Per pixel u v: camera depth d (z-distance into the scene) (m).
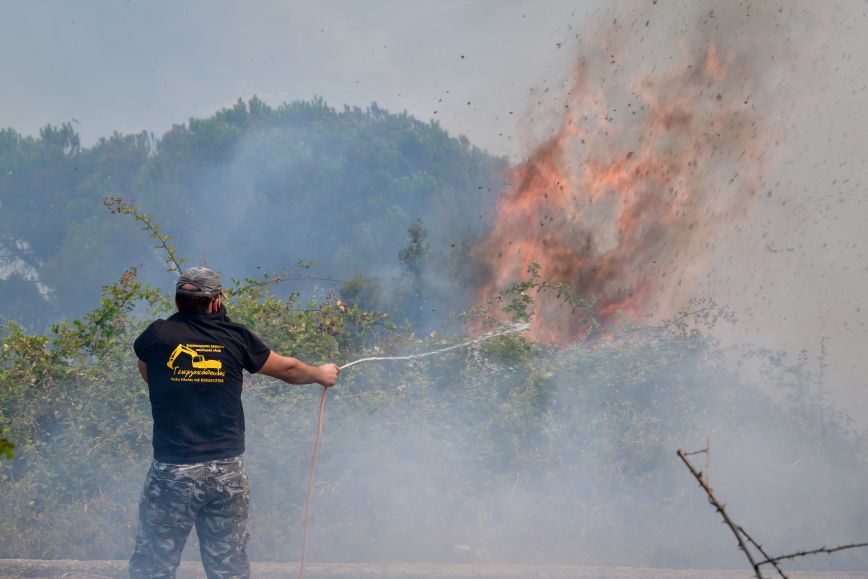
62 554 8.55
